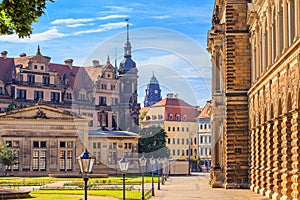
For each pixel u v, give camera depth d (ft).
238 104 292.81
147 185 334.44
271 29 228.22
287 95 185.37
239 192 261.44
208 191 270.05
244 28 293.64
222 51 304.91
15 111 523.70
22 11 95.40
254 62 278.67
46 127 528.63
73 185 327.47
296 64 169.68
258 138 255.29
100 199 216.54
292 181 181.06
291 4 186.29
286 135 189.57
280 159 206.80
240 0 294.87
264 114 239.71
